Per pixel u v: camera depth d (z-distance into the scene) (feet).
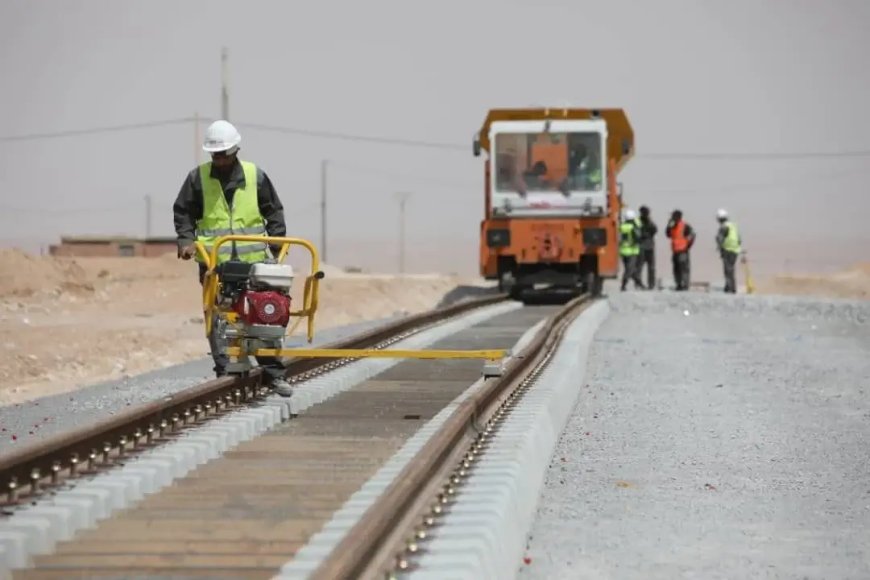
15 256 389.39
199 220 119.24
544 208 330.13
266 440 103.65
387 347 187.11
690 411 142.41
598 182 330.54
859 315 312.50
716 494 96.58
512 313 299.99
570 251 328.29
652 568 74.23
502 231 330.34
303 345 206.59
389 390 142.41
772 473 105.81
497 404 109.29
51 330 256.32
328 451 97.71
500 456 84.53
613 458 111.24
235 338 116.16
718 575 72.90
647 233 440.45
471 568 57.72
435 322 237.04
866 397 159.94
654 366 191.52
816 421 137.59
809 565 75.51
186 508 76.74
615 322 293.23
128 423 90.22
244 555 65.05
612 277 345.10
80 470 82.74
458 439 85.97
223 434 98.27
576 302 275.59
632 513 89.15
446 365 174.09
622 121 348.38
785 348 228.84
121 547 66.90
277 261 118.21
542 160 331.77
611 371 183.62
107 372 200.54
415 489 67.00
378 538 57.57
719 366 194.08
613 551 78.13
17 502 72.43
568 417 134.21
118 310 354.54
